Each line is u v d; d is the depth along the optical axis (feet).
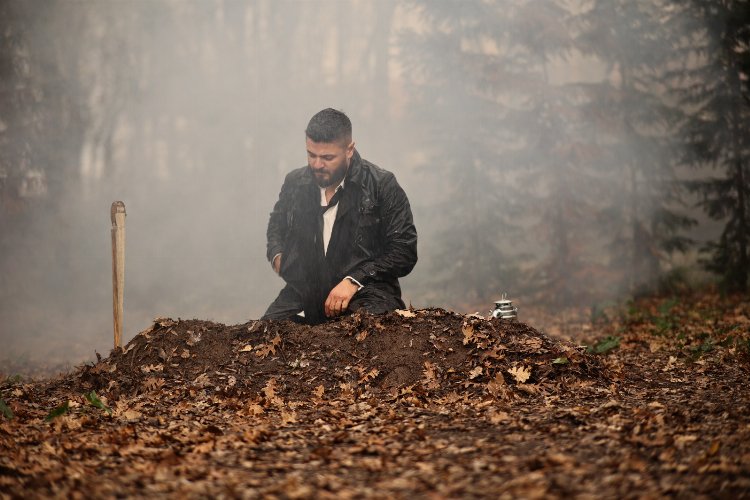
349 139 21.79
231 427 16.17
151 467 13.29
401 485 12.13
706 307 43.93
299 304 22.98
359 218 22.16
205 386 18.92
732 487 11.57
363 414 16.93
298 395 18.72
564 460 12.91
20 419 17.13
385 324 20.43
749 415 15.88
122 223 21.56
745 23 52.21
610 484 11.88
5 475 12.91
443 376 19.08
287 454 14.08
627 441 13.98
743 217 52.95
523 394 18.35
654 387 19.76
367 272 21.91
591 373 19.90
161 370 19.70
